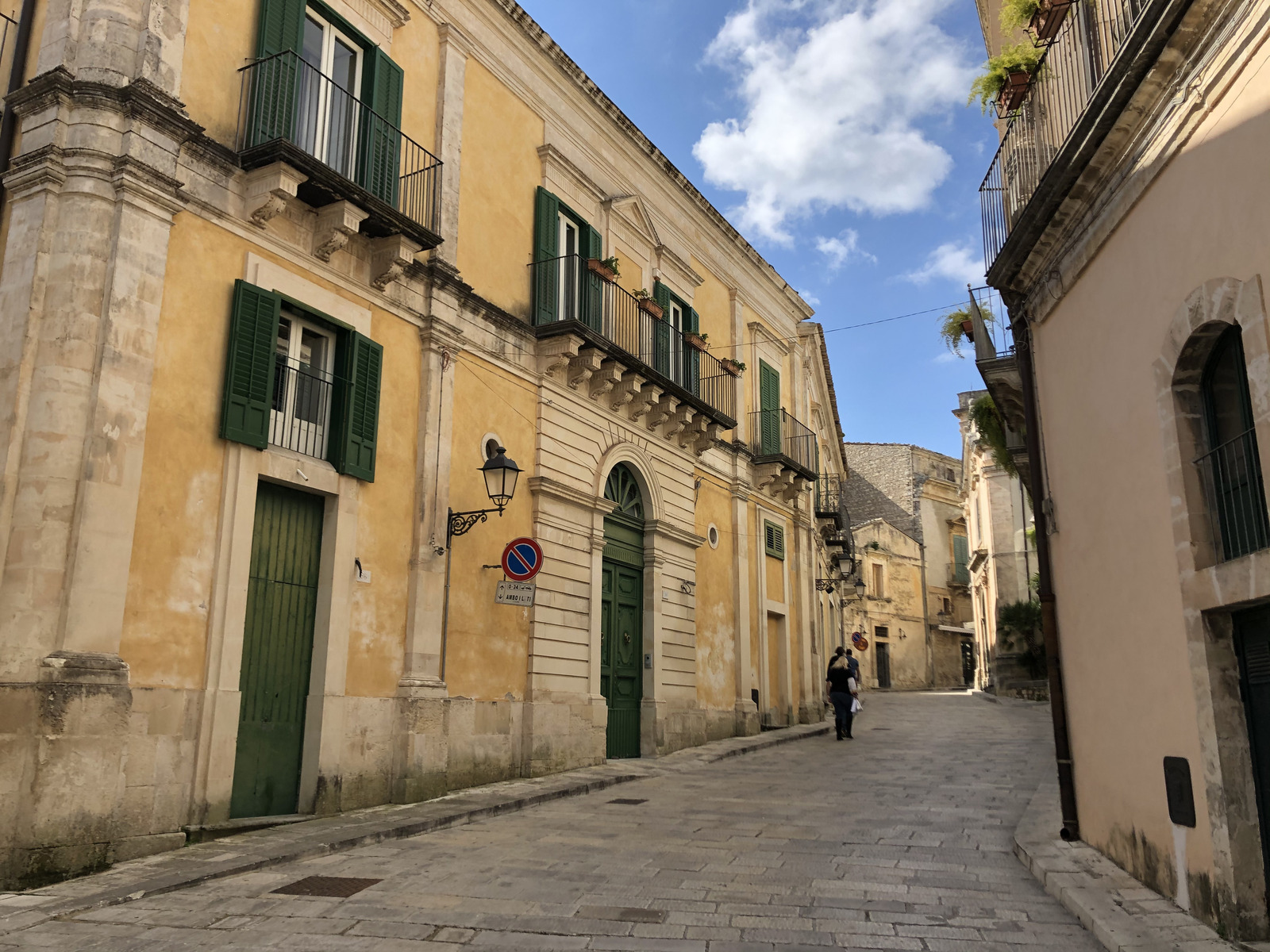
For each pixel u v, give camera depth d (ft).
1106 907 18.42
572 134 46.96
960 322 36.01
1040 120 27.43
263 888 20.58
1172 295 18.95
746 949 16.28
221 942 16.61
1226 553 18.08
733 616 58.95
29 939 16.92
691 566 54.03
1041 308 27.20
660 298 53.72
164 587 25.11
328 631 29.99
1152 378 19.93
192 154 27.12
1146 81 19.01
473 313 38.09
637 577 49.60
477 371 38.11
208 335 27.17
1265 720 16.76
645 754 47.60
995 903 19.70
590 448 45.03
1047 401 27.40
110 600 23.50
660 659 49.44
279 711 28.76
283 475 28.86
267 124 29.43
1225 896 16.69
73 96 24.99
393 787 31.65
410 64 36.78
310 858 23.73
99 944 16.55
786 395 71.92
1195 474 18.61
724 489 59.98
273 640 28.86
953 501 163.43
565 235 46.55
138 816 23.50
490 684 36.94
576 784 36.24
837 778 39.65
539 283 42.60
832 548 98.99
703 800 33.76
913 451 158.92
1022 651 103.71
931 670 148.87
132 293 24.86
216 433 27.02
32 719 21.77
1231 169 16.66
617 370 44.86
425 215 36.37
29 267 23.95
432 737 32.83
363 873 22.03
